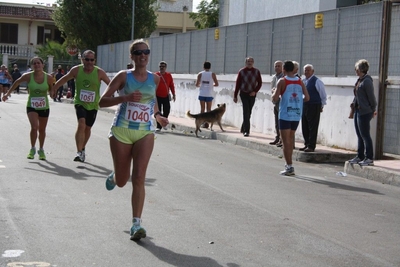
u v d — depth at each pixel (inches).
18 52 2423.7
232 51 981.2
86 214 343.0
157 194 407.2
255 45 906.1
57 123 904.3
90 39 2017.7
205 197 405.7
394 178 498.6
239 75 780.0
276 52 846.5
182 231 315.9
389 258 285.6
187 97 1137.4
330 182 498.6
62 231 306.2
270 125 834.8
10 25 2459.4
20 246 278.7
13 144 626.2
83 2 2006.6
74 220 328.8
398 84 597.9
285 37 823.1
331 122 698.2
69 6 2005.4
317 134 686.5
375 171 519.2
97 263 259.1
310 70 623.2
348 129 668.7
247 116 784.9
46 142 657.0
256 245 296.5
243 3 1312.7
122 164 301.7
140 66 297.9
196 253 278.8
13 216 331.9
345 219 362.3
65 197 384.5
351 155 633.6
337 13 706.8
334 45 711.7
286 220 351.6
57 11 2046.0
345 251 293.7
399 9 598.5
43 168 489.1
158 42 1341.0
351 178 527.5
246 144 734.5
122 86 299.1
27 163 509.7
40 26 2487.7
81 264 257.0
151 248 283.7
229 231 320.2
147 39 1419.8
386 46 610.2
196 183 456.1
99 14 1968.5
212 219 344.8
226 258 273.3
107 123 965.8
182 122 975.6
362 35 658.2
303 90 521.7
